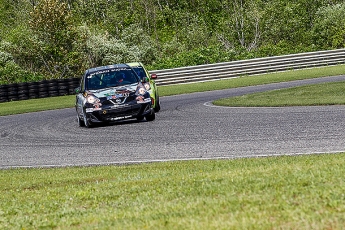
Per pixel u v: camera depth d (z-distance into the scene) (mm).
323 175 13344
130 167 19906
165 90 65000
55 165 22688
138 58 102062
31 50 102812
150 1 150625
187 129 29172
